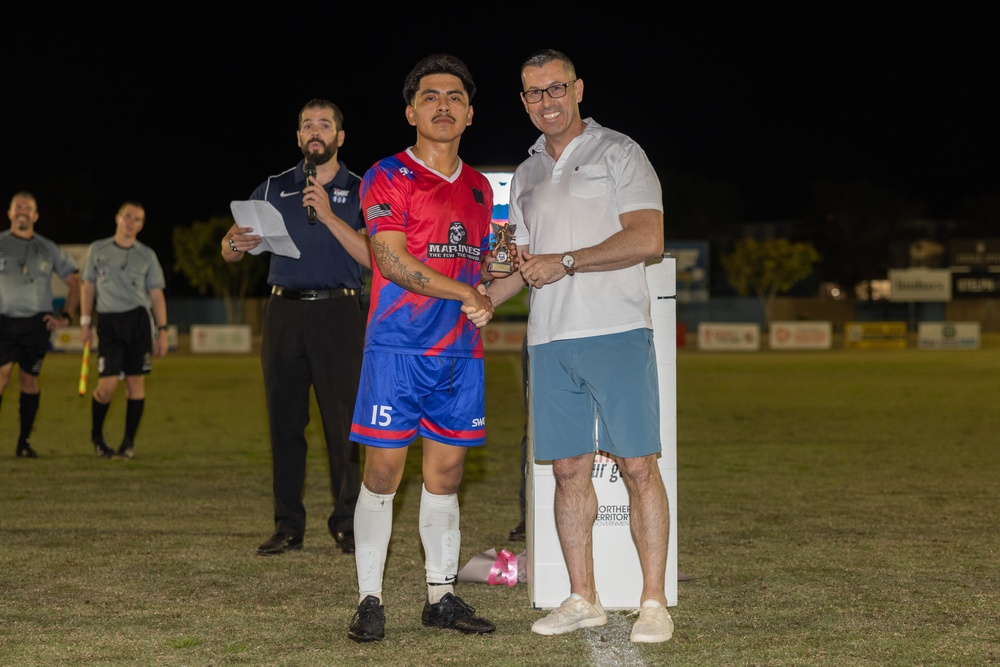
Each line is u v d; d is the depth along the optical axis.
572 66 4.07
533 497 4.44
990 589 4.65
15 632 4.00
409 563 5.25
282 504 5.56
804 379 19.25
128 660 3.67
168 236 57.44
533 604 4.45
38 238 9.13
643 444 3.99
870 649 3.77
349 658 3.70
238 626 4.10
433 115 3.96
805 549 5.48
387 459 4.01
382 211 3.93
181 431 11.30
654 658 3.70
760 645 3.84
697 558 5.28
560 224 4.05
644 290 4.10
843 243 56.00
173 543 5.66
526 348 4.96
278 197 5.58
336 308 5.54
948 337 32.78
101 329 9.06
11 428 11.52
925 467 8.48
